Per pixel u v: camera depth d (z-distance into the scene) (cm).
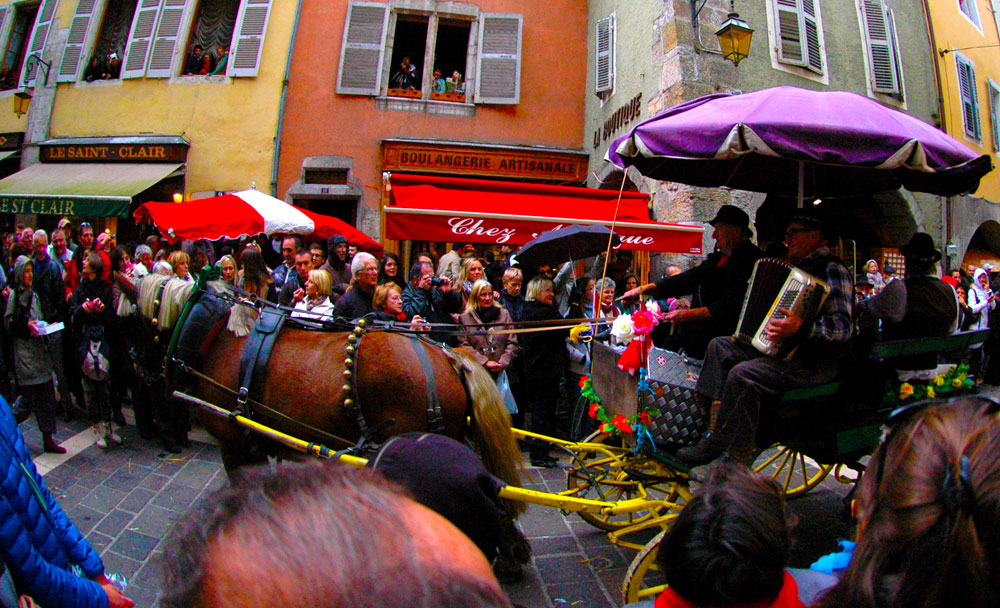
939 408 92
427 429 288
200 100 1188
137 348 377
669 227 705
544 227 684
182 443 530
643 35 941
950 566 79
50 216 1284
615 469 388
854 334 329
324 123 1183
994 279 1002
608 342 406
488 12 1220
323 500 51
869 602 86
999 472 80
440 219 671
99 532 375
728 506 119
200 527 51
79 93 1261
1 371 498
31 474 174
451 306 627
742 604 116
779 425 325
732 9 724
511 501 301
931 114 1112
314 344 306
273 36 1188
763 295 317
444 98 1216
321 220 773
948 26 1195
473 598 46
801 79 917
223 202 732
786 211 395
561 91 1233
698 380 321
